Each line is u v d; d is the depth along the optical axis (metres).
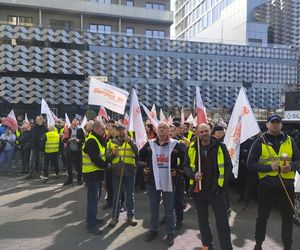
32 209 8.24
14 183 11.59
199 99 6.62
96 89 8.60
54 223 7.14
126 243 6.03
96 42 41.91
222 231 5.12
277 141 5.11
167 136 6.14
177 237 6.33
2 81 38.50
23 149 13.66
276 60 49.44
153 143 6.16
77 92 40.75
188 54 45.72
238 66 47.75
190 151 5.31
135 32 49.19
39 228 6.83
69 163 11.14
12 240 6.18
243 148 8.66
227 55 47.38
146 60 43.72
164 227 6.85
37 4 44.19
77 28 46.75
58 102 40.19
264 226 5.26
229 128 6.52
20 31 39.44
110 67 42.25
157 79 44.12
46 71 39.91
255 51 48.69
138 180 10.23
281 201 5.14
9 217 7.58
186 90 45.19
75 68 40.97
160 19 48.84
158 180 6.02
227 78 47.19
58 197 9.46
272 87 49.06
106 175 8.15
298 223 6.88
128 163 6.97
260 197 5.23
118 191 6.98
